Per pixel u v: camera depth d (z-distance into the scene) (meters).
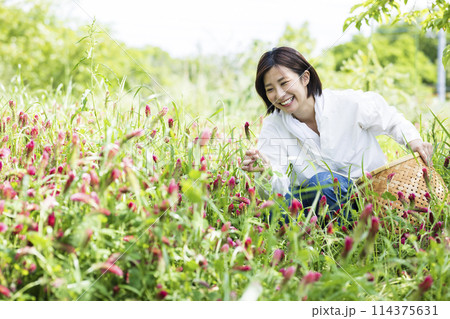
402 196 1.75
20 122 2.09
